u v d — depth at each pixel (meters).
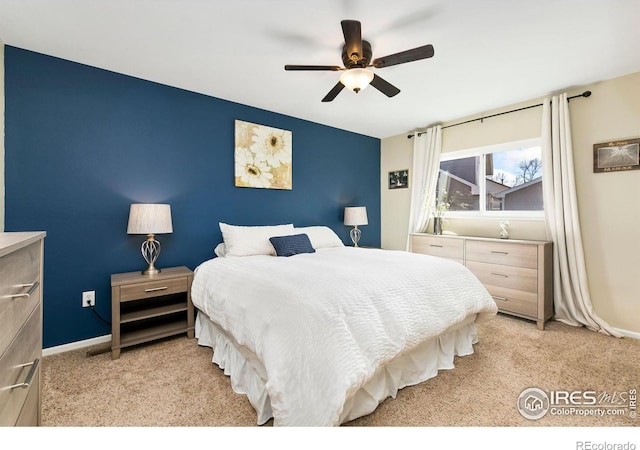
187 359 2.16
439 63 2.41
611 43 2.12
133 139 2.61
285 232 3.20
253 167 3.36
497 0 1.69
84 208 2.38
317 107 3.41
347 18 1.84
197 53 2.24
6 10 1.74
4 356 0.81
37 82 2.19
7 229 2.08
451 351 2.10
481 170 3.72
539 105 3.14
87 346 2.38
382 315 1.61
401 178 4.60
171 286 2.41
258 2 1.69
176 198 2.86
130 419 1.51
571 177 2.84
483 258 3.25
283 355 1.38
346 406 1.41
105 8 1.73
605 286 2.75
